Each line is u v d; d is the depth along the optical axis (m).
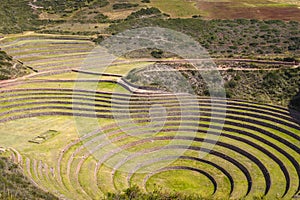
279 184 42.84
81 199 37.09
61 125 53.97
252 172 46.16
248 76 66.88
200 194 41.69
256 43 84.38
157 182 45.56
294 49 79.00
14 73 70.88
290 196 39.66
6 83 66.12
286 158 47.50
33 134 50.88
